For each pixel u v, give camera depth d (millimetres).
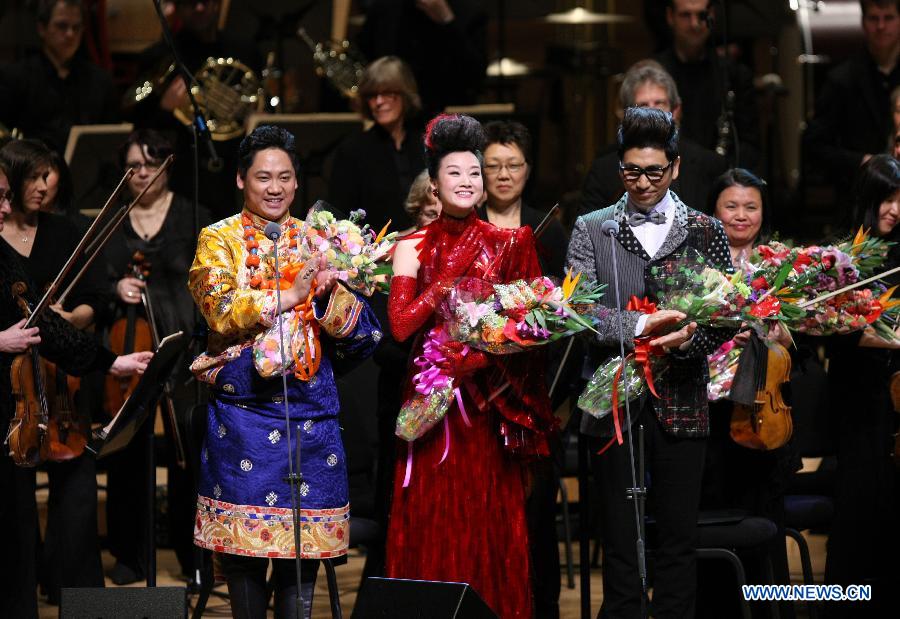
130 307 20172
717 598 17344
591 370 15391
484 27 25750
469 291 14305
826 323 15852
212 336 14773
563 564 21781
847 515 17188
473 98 26234
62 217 18719
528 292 14164
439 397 14523
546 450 15039
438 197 14820
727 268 15039
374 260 14148
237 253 14609
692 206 20016
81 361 16578
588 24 35719
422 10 25078
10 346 15516
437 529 14805
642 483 13734
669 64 23500
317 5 28859
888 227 17281
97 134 23453
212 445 14578
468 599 12633
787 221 29719
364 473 17797
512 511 14953
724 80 22266
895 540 17266
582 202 20047
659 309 14555
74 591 13500
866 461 17109
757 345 15883
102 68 25688
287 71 28406
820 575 20844
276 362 14070
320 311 14539
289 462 13602
